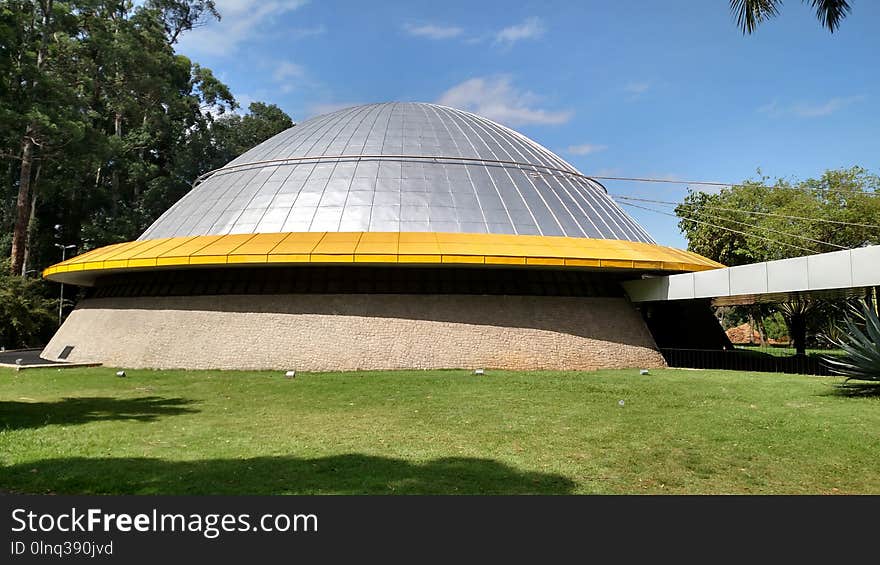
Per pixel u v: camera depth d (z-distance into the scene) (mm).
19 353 31203
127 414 12742
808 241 35312
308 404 13828
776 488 7930
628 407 13180
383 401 14109
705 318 26812
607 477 8281
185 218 25109
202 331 21469
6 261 40219
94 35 45812
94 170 50031
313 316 20969
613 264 20578
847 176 37125
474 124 28891
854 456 9219
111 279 25938
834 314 33406
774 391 15102
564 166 28578
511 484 7898
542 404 13602
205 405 13828
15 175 49562
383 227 21969
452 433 10750
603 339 21891
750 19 15938
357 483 7844
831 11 15398
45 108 37375
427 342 20719
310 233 21484
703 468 8703
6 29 19625
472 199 23344
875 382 15961
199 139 53625
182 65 57844
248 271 21891
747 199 40250
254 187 24609
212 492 7531
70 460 8953
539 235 22578
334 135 26547
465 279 21656
